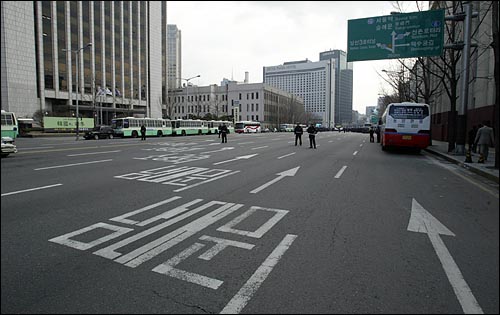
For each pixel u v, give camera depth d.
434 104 37.59
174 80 127.25
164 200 7.16
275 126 109.69
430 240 4.87
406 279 3.68
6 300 3.24
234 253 4.37
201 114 112.81
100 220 5.70
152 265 4.01
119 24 76.50
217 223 5.60
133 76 80.94
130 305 3.17
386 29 17.53
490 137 13.50
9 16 54.88
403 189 8.64
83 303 3.20
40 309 3.10
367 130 89.25
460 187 9.02
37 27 59.59
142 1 83.56
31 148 20.89
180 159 15.08
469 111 24.86
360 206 6.80
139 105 82.69
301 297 3.31
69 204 6.75
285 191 8.20
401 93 35.16
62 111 61.66
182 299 3.27
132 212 6.20
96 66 70.69
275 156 16.91
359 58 18.00
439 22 16.78
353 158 16.50
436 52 16.86
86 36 68.31
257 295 3.35
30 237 4.88
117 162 13.73
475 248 4.57
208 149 20.98
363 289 3.46
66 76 64.50
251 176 10.43
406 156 18.30
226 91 111.25
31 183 8.97
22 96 56.81
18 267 3.93
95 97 63.69
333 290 3.44
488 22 21.88
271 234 5.08
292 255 4.31
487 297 3.31
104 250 4.43
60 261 4.09
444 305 3.17
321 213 6.25
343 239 4.89
